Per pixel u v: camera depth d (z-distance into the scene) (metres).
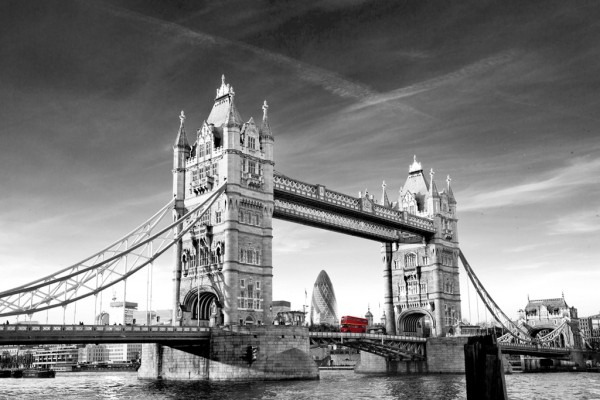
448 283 153.75
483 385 30.25
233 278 100.44
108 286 87.25
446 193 160.75
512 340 190.00
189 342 95.44
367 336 120.88
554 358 179.38
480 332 143.50
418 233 150.75
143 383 96.38
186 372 99.38
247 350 93.19
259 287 105.44
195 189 108.31
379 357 150.38
